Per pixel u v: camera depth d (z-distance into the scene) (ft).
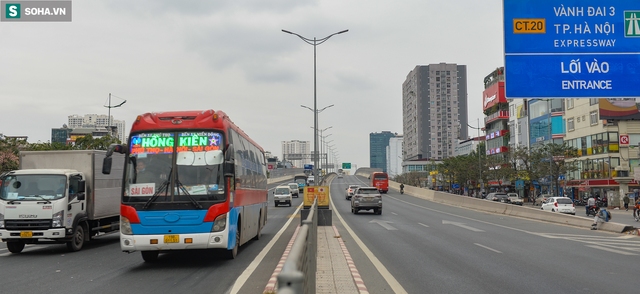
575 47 59.52
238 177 49.26
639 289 33.22
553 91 59.26
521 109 262.47
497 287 33.83
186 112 44.42
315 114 172.65
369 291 32.32
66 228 54.34
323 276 37.09
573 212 146.82
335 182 411.95
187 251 53.62
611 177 192.34
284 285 10.08
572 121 219.41
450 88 543.39
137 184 42.22
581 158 211.82
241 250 54.85
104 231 63.82
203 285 34.71
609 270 41.29
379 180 270.26
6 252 56.95
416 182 406.41
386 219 109.09
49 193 53.88
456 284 34.83
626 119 194.90
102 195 61.72
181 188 42.19
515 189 278.67
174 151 42.98
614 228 79.56
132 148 43.01
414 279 36.78
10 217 52.75
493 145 303.68
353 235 72.38
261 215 70.33
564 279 36.96
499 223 98.99
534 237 70.64
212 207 42.19
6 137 140.46
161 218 41.63
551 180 206.08
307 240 20.83
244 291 32.42
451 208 157.48
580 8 59.77
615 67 59.16
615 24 59.57
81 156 59.62
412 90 572.51
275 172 450.71
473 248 56.95
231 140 45.73
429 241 64.59
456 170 284.82
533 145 245.45
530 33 59.82
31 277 38.93
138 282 36.27
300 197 231.09
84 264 46.03
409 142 597.52
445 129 540.52
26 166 59.41
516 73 59.52
